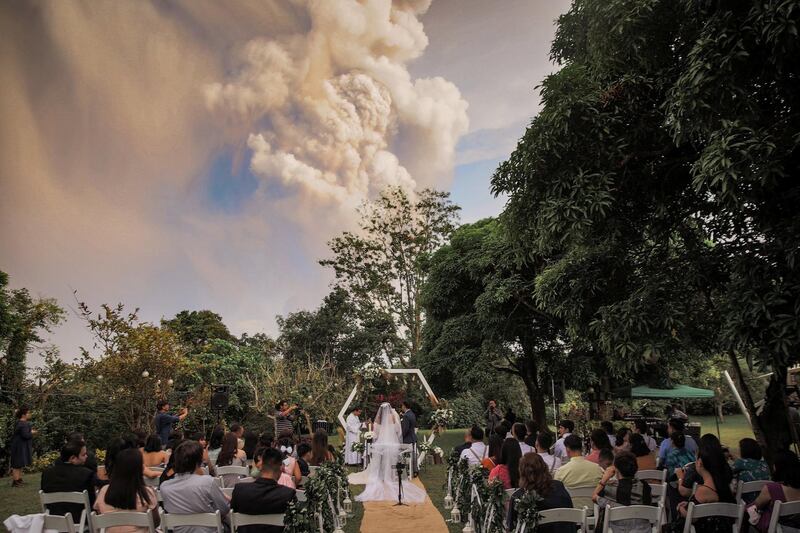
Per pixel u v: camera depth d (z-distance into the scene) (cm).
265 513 448
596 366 1734
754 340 566
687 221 795
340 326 3556
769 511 457
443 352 2005
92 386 1588
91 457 643
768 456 764
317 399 2152
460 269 1906
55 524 466
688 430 1417
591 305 852
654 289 712
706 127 546
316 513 522
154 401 1577
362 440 1374
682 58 627
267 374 2178
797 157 564
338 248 3628
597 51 684
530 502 425
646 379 1593
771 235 596
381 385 1530
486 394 2866
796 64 530
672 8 616
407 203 3609
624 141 682
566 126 655
